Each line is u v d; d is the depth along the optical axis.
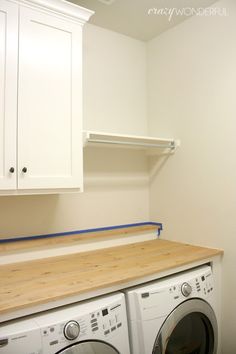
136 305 1.42
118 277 1.45
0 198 1.83
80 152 1.75
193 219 2.16
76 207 2.14
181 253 1.92
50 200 2.03
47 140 1.63
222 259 1.95
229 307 1.89
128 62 2.48
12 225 1.87
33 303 1.17
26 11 1.57
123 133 2.43
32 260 1.80
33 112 1.58
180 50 2.25
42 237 1.97
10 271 1.58
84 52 2.22
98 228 2.25
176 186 2.30
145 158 2.56
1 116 1.49
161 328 1.46
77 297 1.29
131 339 1.40
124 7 2.04
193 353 1.74
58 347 1.13
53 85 1.65
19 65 1.54
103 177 2.30
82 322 1.22
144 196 2.55
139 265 1.66
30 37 1.58
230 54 1.89
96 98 2.28
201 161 2.10
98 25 2.29
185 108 2.22
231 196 1.90
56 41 1.67
